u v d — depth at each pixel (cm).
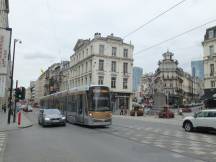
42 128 2166
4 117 3803
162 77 10575
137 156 990
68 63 8481
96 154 1024
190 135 1736
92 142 1348
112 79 6294
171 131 1983
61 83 9075
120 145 1255
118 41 6425
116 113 5862
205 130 1889
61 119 2323
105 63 6225
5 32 1909
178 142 1384
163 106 4941
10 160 922
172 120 3466
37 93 16100
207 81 5334
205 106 4459
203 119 1898
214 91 5044
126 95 6419
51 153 1046
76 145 1248
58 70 9888
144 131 1938
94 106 2200
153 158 955
